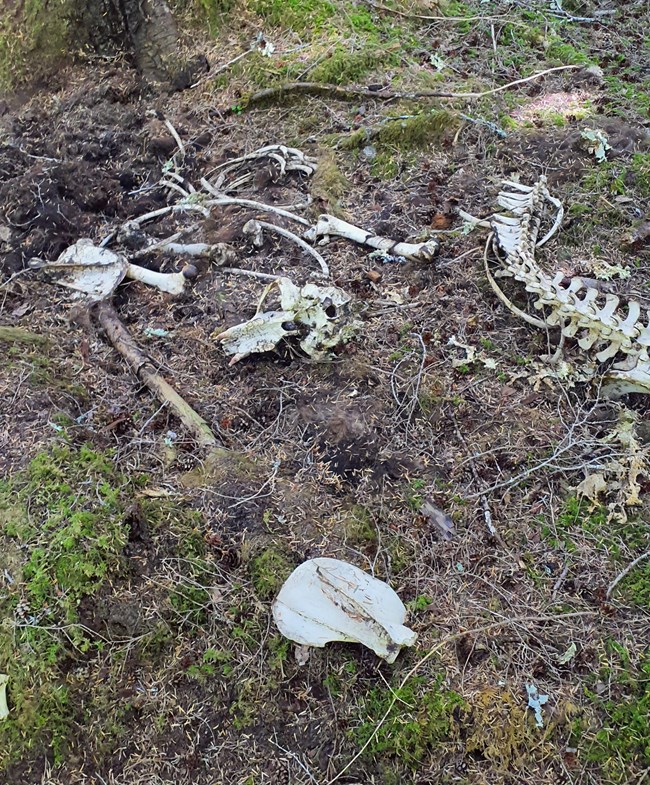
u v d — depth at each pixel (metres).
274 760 0.88
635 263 1.47
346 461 1.15
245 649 0.94
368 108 1.85
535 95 1.90
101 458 1.10
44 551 0.95
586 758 0.87
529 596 1.00
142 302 1.46
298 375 1.28
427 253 1.43
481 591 1.01
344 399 1.23
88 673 0.90
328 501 1.10
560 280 1.34
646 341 1.20
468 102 1.84
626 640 0.96
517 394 1.24
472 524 1.08
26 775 0.84
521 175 1.64
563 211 1.54
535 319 1.30
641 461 1.11
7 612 0.91
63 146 1.74
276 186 1.69
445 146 1.74
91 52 1.93
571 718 0.90
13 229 1.58
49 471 1.04
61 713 0.87
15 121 1.81
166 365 1.31
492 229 1.46
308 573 0.97
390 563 1.03
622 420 1.18
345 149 1.76
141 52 1.94
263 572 1.00
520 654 0.95
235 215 1.60
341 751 0.89
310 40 2.02
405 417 1.20
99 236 1.61
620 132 1.73
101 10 1.89
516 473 1.13
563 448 1.15
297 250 1.52
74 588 0.93
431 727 0.89
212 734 0.89
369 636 0.94
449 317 1.36
